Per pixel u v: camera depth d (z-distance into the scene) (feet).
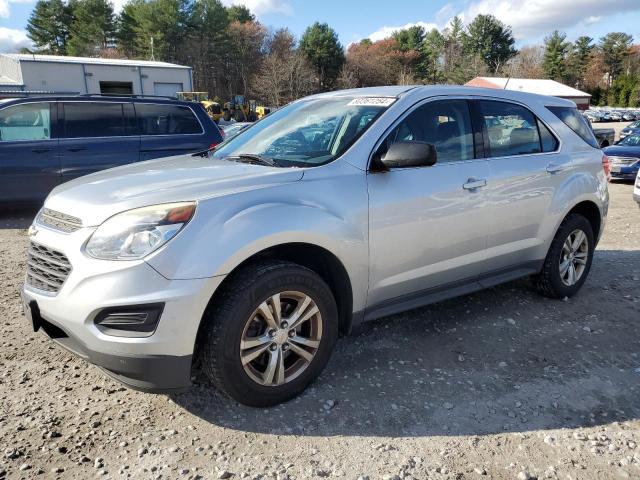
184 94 132.57
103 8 276.82
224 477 8.25
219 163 11.83
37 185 26.37
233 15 298.15
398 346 12.79
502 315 14.76
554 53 322.96
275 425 9.60
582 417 10.02
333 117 12.51
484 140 13.37
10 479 8.11
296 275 9.83
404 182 11.50
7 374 11.20
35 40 290.15
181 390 9.16
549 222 14.70
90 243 8.90
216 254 8.87
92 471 8.36
